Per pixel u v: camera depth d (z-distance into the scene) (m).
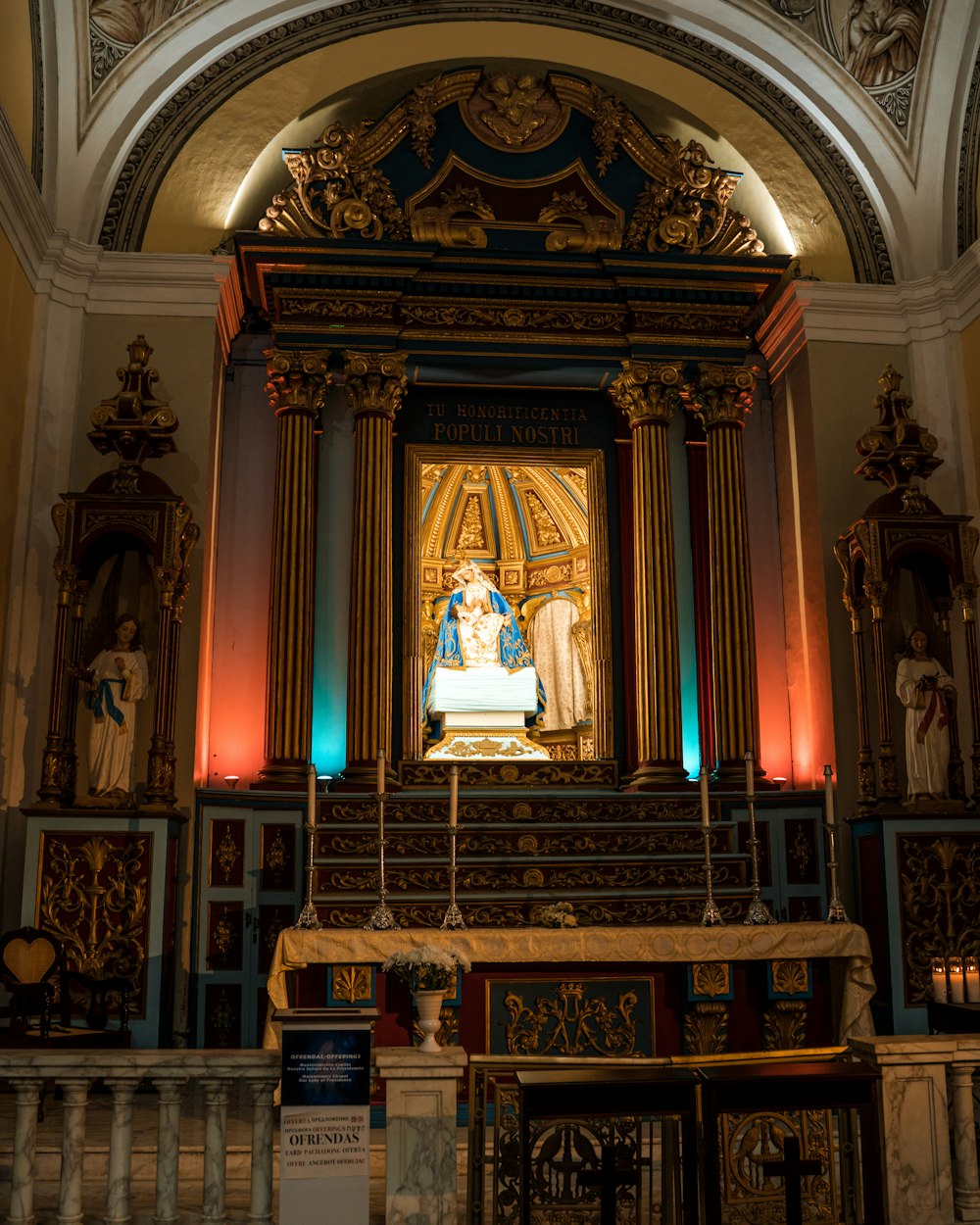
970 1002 7.30
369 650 9.59
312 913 7.32
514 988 7.22
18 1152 5.00
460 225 10.22
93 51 9.70
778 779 9.97
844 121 10.57
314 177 10.18
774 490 10.72
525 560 10.98
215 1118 5.07
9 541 8.79
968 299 9.88
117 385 9.41
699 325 10.36
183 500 8.65
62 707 8.30
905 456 9.20
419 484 10.31
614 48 10.60
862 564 9.36
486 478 10.88
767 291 10.45
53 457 9.18
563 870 8.78
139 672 8.44
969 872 8.62
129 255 9.55
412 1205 4.90
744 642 9.85
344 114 10.47
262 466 10.29
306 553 9.71
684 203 10.55
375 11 10.38
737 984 7.38
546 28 10.51
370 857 8.84
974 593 8.99
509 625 10.69
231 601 10.00
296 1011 5.02
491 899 8.35
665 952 7.09
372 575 9.71
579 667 10.59
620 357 10.32
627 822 9.24
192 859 8.72
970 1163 5.19
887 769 8.81
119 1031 7.45
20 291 8.92
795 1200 4.70
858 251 10.51
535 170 10.53
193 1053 5.10
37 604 8.95
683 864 8.91
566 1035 7.20
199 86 10.11
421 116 10.41
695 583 10.25
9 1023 7.81
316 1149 4.76
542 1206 5.01
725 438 10.20
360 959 6.98
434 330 10.17
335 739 9.66
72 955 7.94
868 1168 5.00
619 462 10.51
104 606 8.94
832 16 10.36
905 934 8.48
